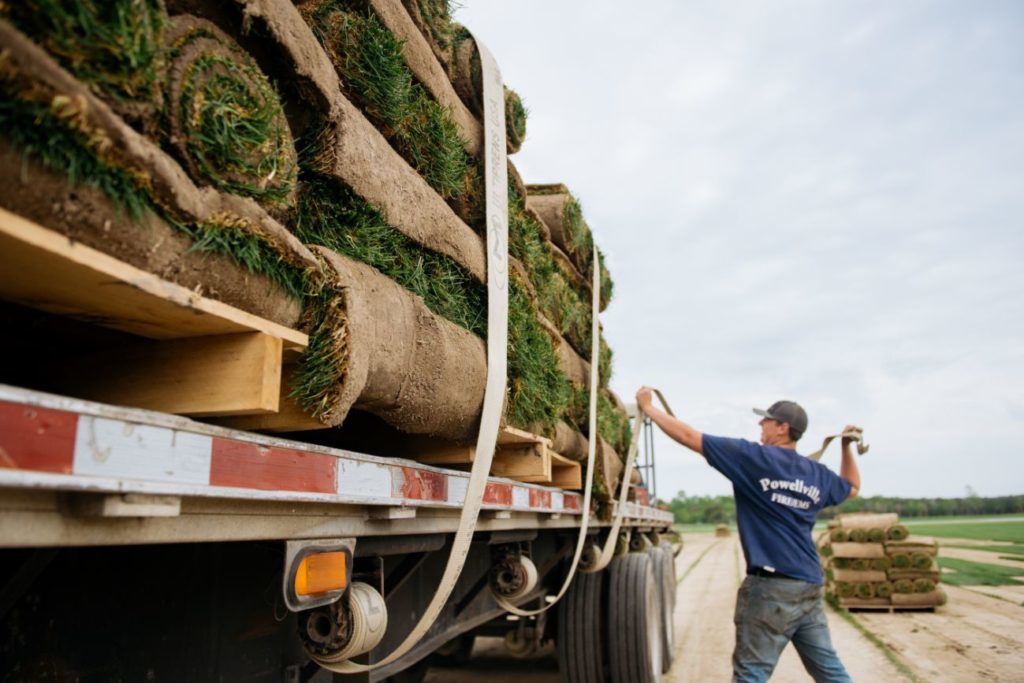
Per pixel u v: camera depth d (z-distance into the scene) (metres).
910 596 11.66
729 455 4.17
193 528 1.29
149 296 1.16
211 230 1.28
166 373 1.45
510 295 3.04
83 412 0.99
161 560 1.78
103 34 1.10
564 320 4.22
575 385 4.48
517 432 2.86
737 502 4.24
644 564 5.99
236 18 1.62
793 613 3.92
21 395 0.91
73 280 1.09
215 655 1.93
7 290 1.14
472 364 2.38
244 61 1.49
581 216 4.93
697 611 12.02
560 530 4.89
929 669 7.41
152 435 1.10
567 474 4.27
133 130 1.19
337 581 1.77
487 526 2.84
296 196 1.83
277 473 1.40
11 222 0.93
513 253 3.34
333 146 1.83
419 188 2.31
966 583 15.37
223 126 1.37
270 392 1.38
